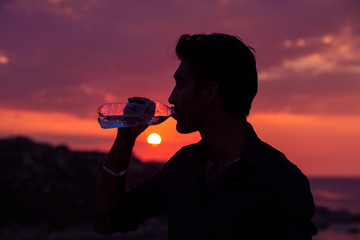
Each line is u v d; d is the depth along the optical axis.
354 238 42.31
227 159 1.42
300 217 1.27
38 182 54.16
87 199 51.41
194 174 1.43
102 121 1.69
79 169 61.28
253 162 1.32
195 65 1.41
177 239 1.41
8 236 37.34
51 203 48.38
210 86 1.39
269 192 1.28
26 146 65.38
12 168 57.09
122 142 1.66
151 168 65.06
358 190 148.38
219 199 1.33
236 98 1.39
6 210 43.81
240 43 1.41
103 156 68.62
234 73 1.38
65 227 42.50
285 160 1.35
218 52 1.38
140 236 41.06
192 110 1.43
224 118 1.41
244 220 1.29
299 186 1.30
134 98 1.68
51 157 63.50
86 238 39.56
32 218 43.62
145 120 1.64
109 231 1.67
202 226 1.34
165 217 49.34
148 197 1.59
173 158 1.57
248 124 1.46
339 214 60.94
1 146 64.12
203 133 1.46
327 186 183.38
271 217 1.29
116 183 1.65
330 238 42.59
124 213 1.62
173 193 1.47
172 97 1.48
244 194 1.30
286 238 1.26
